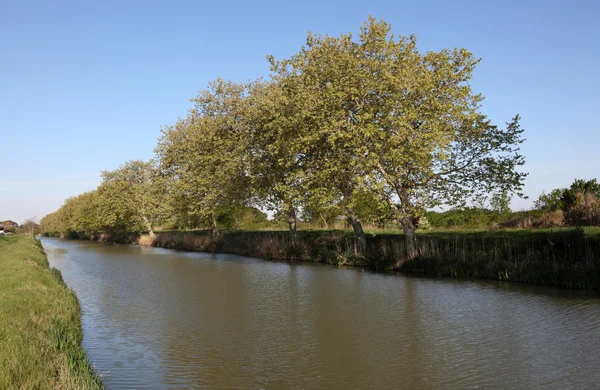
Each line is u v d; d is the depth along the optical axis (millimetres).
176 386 7973
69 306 12656
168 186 39688
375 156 18375
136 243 56594
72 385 6508
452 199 19984
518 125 19016
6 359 6844
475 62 19188
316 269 23141
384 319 12281
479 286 16453
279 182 25656
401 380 8031
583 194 22594
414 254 20844
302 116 20750
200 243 39469
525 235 19672
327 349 9859
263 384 8016
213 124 32719
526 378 7930
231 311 13812
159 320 12867
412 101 18875
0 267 19109
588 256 15594
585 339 9906
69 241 76875
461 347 9695
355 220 24234
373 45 19953
